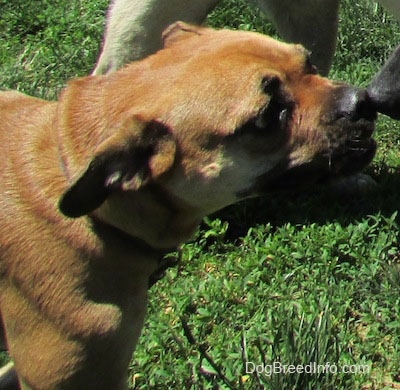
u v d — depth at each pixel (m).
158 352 1.42
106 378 1.16
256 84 1.12
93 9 2.29
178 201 1.15
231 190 1.15
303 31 1.72
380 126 1.89
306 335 1.34
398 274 1.50
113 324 1.14
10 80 2.07
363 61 2.09
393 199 1.70
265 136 1.14
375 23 2.15
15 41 2.25
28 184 1.17
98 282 1.14
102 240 1.14
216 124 1.12
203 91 1.12
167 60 1.17
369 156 1.19
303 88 1.16
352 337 1.44
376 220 1.62
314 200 1.71
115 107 1.14
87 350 1.14
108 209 1.13
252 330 1.43
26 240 1.15
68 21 2.28
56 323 1.14
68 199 1.07
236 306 1.50
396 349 1.41
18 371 1.19
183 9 1.65
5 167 1.19
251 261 1.58
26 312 1.16
